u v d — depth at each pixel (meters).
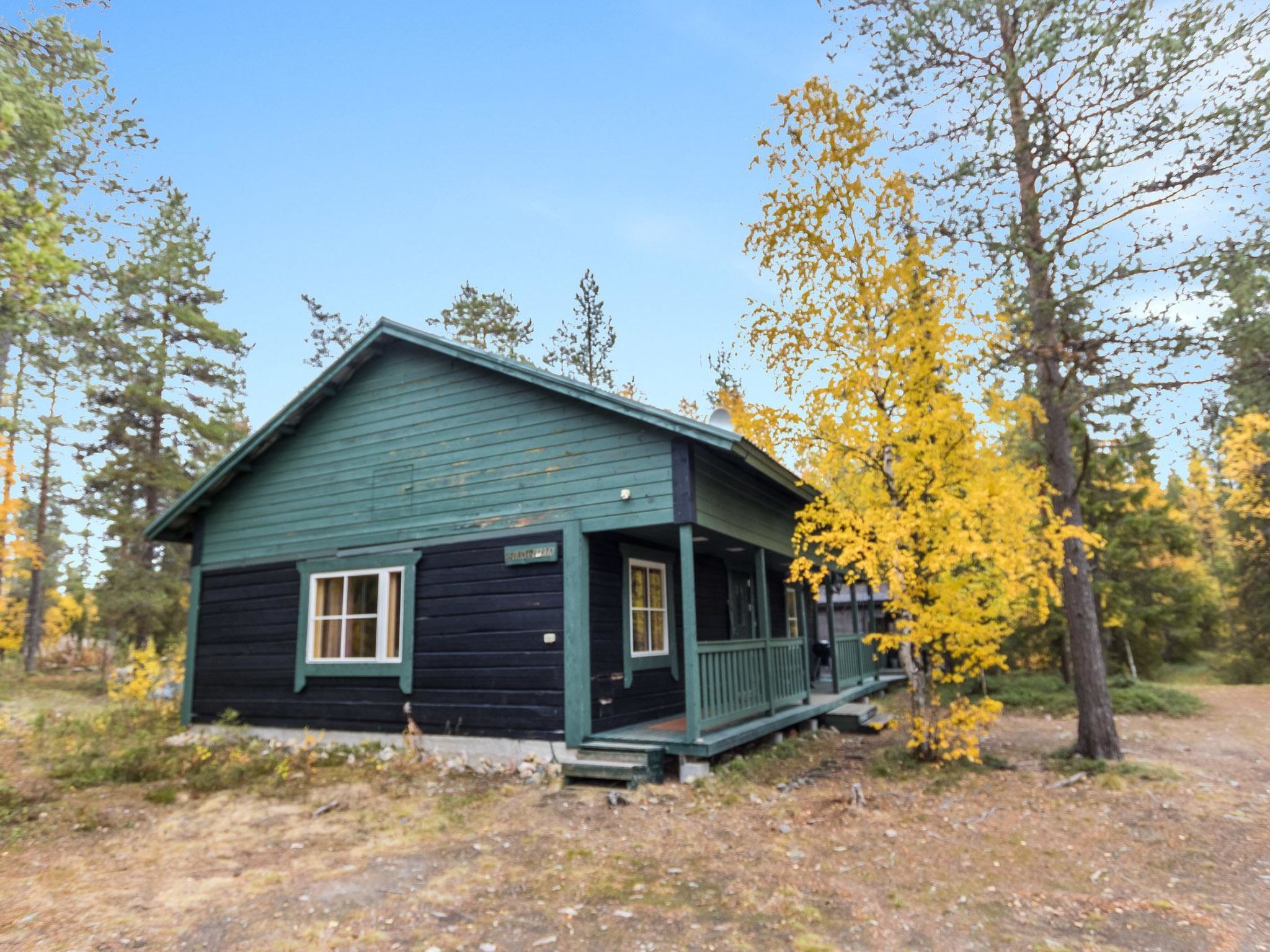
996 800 7.53
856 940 4.39
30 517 32.84
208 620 13.02
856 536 8.32
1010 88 8.90
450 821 7.36
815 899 5.06
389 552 11.12
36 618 27.48
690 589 8.85
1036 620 16.98
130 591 22.98
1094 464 16.78
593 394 9.47
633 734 9.48
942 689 17.59
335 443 12.08
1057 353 9.01
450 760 9.81
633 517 9.27
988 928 4.52
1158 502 18.59
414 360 11.51
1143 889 5.10
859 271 9.24
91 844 6.69
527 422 10.30
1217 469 28.00
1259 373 8.18
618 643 10.45
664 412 8.99
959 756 9.21
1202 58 8.01
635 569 11.29
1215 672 23.69
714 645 9.34
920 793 7.89
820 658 18.11
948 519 8.30
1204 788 7.81
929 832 6.58
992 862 5.75
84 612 31.67
